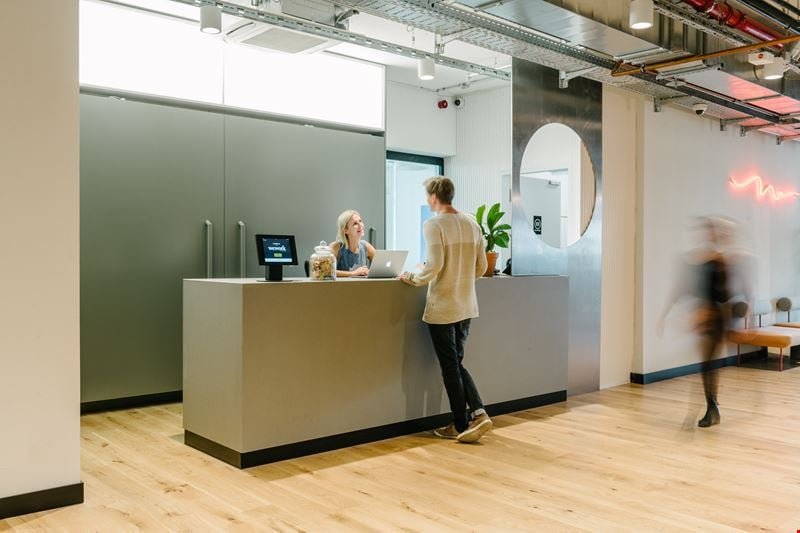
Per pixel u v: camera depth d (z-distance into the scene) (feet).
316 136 20.40
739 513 10.40
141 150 17.15
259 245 12.78
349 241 17.51
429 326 14.30
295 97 20.21
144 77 17.40
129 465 12.35
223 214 18.52
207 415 13.00
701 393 19.79
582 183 19.75
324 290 13.17
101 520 9.80
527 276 17.31
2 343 9.74
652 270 21.76
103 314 16.71
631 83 19.07
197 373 13.24
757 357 27.22
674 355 22.77
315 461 12.69
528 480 11.80
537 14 13.46
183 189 17.83
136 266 17.15
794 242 28.94
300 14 15.46
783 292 28.27
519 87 17.94
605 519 10.10
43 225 10.04
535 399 17.61
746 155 26.07
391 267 14.61
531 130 18.25
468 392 14.34
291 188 19.84
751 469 12.57
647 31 15.12
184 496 10.81
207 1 14.99
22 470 9.96
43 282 10.06
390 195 28.02
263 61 19.52
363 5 13.62
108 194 16.69
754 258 26.37
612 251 20.81
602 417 16.58
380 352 14.11
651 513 10.36
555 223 20.35
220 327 12.54
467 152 27.99
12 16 9.70
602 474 12.19
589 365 19.90
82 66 16.47
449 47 21.27
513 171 17.90
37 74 9.93
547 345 17.84
